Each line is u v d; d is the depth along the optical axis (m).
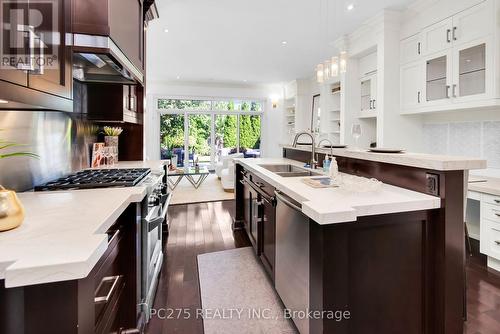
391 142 3.70
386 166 1.80
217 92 8.45
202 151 8.65
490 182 2.73
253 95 8.76
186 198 5.38
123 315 1.49
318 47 4.92
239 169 3.56
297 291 1.61
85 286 0.76
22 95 0.87
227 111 8.74
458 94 2.90
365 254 1.35
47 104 1.03
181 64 6.13
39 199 1.29
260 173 2.35
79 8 1.46
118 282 1.37
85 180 1.74
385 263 1.38
